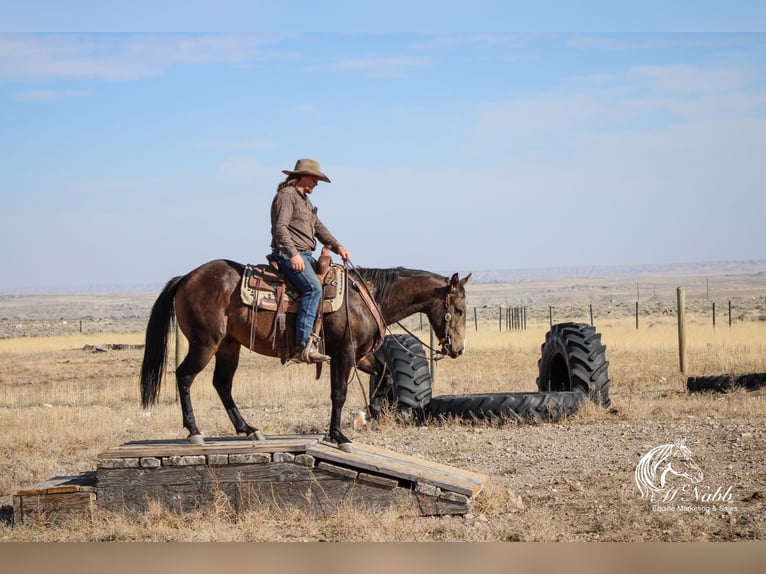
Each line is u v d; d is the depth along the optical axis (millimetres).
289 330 8883
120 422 14625
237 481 8406
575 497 8883
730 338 32781
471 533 7652
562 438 12141
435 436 12617
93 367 29750
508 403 13492
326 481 8391
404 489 8352
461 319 9648
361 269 9680
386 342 14109
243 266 9055
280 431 13500
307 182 9078
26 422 14672
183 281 8977
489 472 10227
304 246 9039
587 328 14789
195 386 19625
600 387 14289
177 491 8422
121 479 8414
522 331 45781
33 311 180875
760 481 9320
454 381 20078
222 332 8828
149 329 9094
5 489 10070
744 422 12891
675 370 21625
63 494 8383
